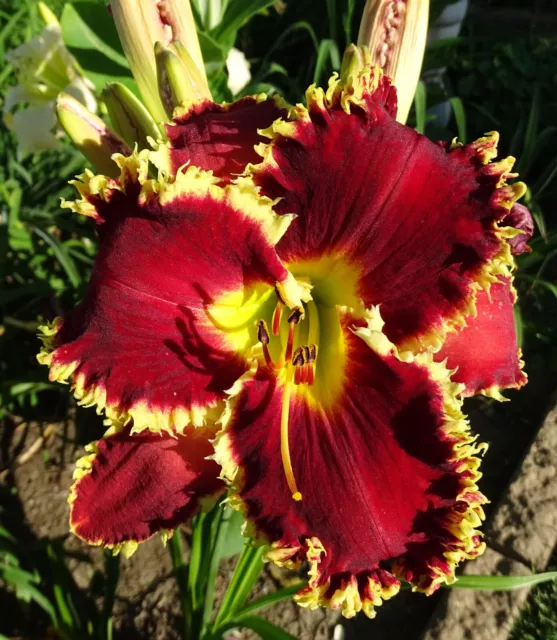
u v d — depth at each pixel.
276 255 0.16
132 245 0.15
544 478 0.33
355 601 0.17
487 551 0.31
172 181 0.15
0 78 0.42
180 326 0.17
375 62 0.20
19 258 0.38
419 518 0.17
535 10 0.57
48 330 0.16
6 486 0.35
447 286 0.16
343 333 0.18
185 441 0.19
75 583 0.32
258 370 0.18
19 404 0.38
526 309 0.40
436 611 0.30
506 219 0.23
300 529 0.17
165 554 0.33
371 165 0.16
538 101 0.42
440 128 0.44
